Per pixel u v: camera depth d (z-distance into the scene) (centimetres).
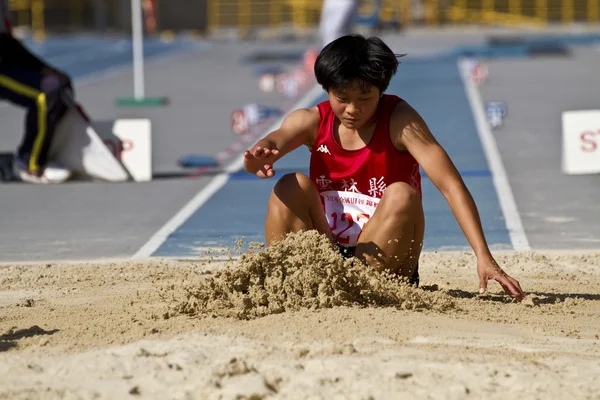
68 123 3147
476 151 3669
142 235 2255
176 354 1113
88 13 13100
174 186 3006
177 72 7506
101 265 1872
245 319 1303
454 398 961
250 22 12975
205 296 1387
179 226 2358
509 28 12444
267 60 8256
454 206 1391
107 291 1609
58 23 13038
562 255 1956
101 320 1334
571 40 9912
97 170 3127
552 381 1013
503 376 1030
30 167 3098
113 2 12925
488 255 1367
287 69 7375
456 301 1440
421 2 12750
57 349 1178
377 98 1354
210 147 3959
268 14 12950
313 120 1446
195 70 7619
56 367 1087
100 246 2133
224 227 2330
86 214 2562
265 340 1181
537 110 4891
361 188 1462
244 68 7662
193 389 987
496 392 984
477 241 1370
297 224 1417
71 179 3139
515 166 3294
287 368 1044
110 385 1016
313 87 6144
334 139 1440
